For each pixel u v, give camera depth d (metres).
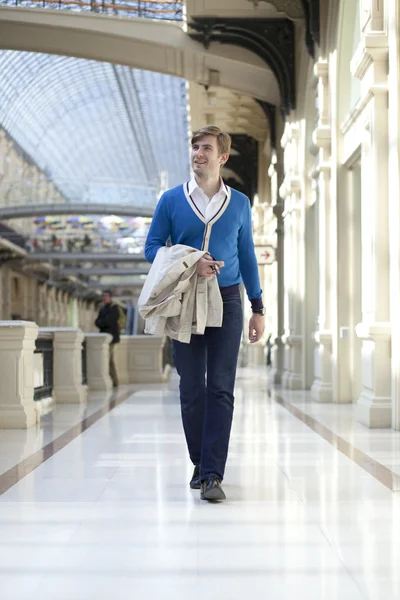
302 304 16.22
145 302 4.92
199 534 4.12
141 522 4.40
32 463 6.61
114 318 17.36
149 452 7.17
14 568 3.53
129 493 5.25
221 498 4.96
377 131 9.21
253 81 19.02
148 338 19.44
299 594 3.16
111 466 6.40
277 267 19.52
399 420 8.77
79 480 5.76
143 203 48.84
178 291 4.88
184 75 19.36
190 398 5.35
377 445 7.59
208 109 25.22
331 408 11.69
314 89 15.28
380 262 9.19
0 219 47.81
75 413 11.19
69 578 3.38
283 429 8.96
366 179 9.77
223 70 18.61
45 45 18.83
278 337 18.95
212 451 5.03
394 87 8.93
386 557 3.70
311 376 15.95
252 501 4.98
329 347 13.09
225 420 5.07
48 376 12.66
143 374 19.47
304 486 5.50
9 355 9.30
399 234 8.77
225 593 3.18
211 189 5.20
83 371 15.96
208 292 5.00
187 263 4.86
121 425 9.52
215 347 5.12
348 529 4.25
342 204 12.42
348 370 12.52
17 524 4.37
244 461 6.64
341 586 3.27
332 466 6.38
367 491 5.32
